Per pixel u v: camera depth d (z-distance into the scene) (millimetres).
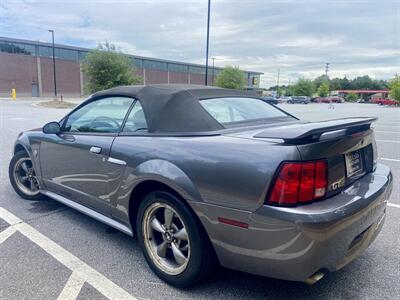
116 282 2666
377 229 2676
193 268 2465
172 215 2609
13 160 4566
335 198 2193
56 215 4043
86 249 3197
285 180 2020
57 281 2662
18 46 51000
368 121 2506
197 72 77688
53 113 20375
